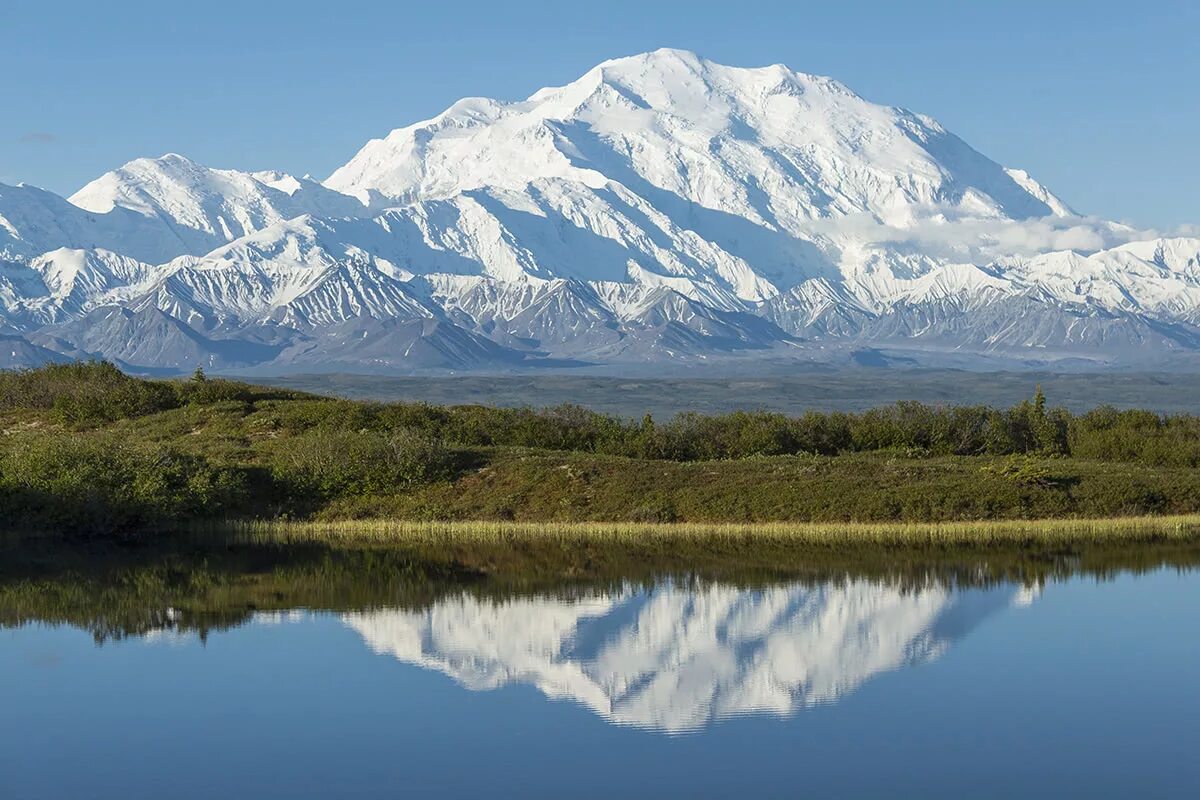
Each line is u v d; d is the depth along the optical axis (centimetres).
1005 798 5056
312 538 10619
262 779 5294
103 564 9556
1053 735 5694
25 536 10631
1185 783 5172
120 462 11138
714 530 10612
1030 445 13925
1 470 11062
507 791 5169
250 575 9131
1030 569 9019
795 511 10912
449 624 7681
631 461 12038
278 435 13112
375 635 7438
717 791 5153
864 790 5138
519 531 10694
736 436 13362
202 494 11012
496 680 6569
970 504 10962
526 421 13512
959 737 5697
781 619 7738
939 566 9175
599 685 6475
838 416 13875
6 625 7694
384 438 11981
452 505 11244
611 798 5084
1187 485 11325
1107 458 13250
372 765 5428
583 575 9038
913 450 13025
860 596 8281
